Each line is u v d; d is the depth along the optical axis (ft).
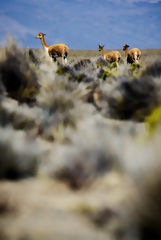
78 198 36.70
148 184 27.68
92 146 49.14
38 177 47.98
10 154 49.42
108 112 86.33
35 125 74.64
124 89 88.12
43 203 35.78
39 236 27.78
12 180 46.60
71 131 69.26
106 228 28.73
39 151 55.42
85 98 99.40
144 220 26.96
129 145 47.52
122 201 33.35
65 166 46.75
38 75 115.44
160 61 124.67
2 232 28.58
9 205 34.94
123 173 42.24
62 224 29.94
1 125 68.69
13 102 89.04
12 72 98.12
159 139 33.55
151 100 80.69
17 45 111.86
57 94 85.56
